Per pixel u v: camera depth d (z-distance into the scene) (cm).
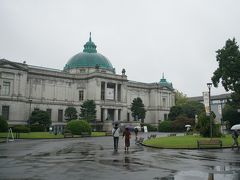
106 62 12444
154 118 13375
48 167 1958
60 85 10850
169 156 2688
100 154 2841
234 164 2145
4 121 6975
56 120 10519
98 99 10825
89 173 1728
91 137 6506
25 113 9706
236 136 3672
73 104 10975
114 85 11606
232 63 6669
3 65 9156
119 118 11506
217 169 1902
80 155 2738
